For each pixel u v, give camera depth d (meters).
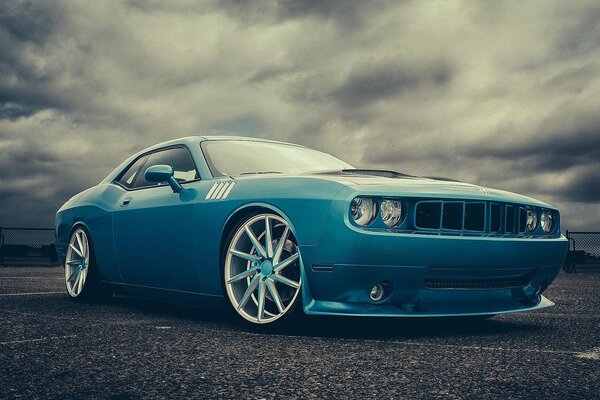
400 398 1.94
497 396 1.97
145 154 4.65
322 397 1.95
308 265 3.12
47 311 4.20
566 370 2.36
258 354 2.64
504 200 3.36
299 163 4.14
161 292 4.14
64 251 5.08
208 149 4.09
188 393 1.99
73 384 2.09
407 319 3.94
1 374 2.22
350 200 3.02
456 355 2.66
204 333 3.23
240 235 3.49
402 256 3.03
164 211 3.93
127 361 2.46
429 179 3.62
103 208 4.59
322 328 3.49
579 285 8.09
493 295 3.46
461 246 3.14
